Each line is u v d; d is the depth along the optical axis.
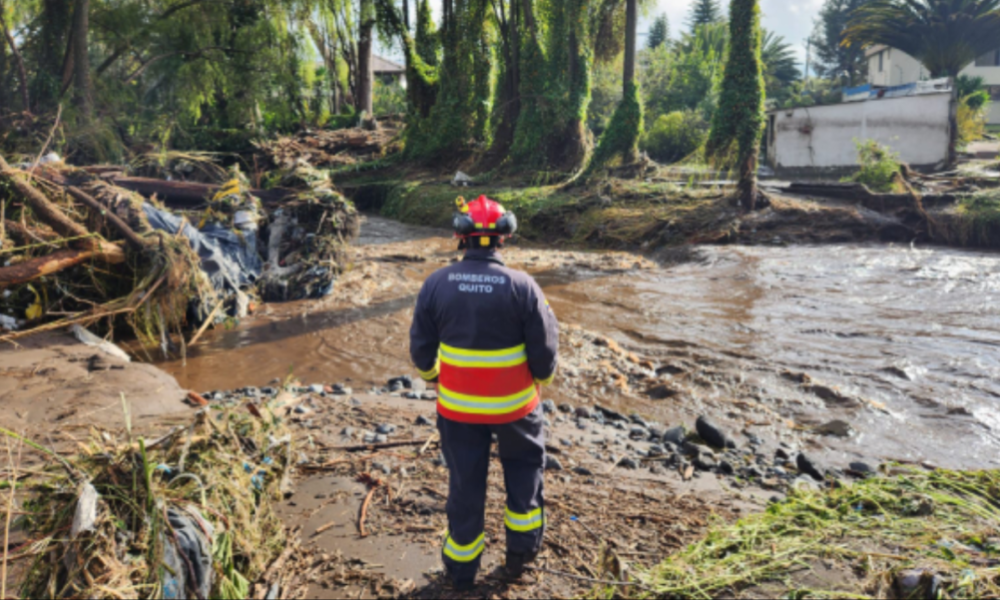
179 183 11.37
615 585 3.30
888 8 40.88
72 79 19.06
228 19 23.64
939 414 6.33
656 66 50.16
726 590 3.17
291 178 12.73
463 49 27.55
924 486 4.18
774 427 6.16
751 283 12.27
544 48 25.20
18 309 8.63
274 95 26.27
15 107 18.03
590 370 7.68
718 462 5.29
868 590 3.05
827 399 6.77
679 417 6.45
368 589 3.37
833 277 12.41
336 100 42.31
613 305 11.12
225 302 10.18
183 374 7.89
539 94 24.78
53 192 9.47
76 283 8.98
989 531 3.55
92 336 8.25
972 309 9.87
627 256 16.00
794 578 3.21
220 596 3.02
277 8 24.66
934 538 3.49
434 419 5.77
